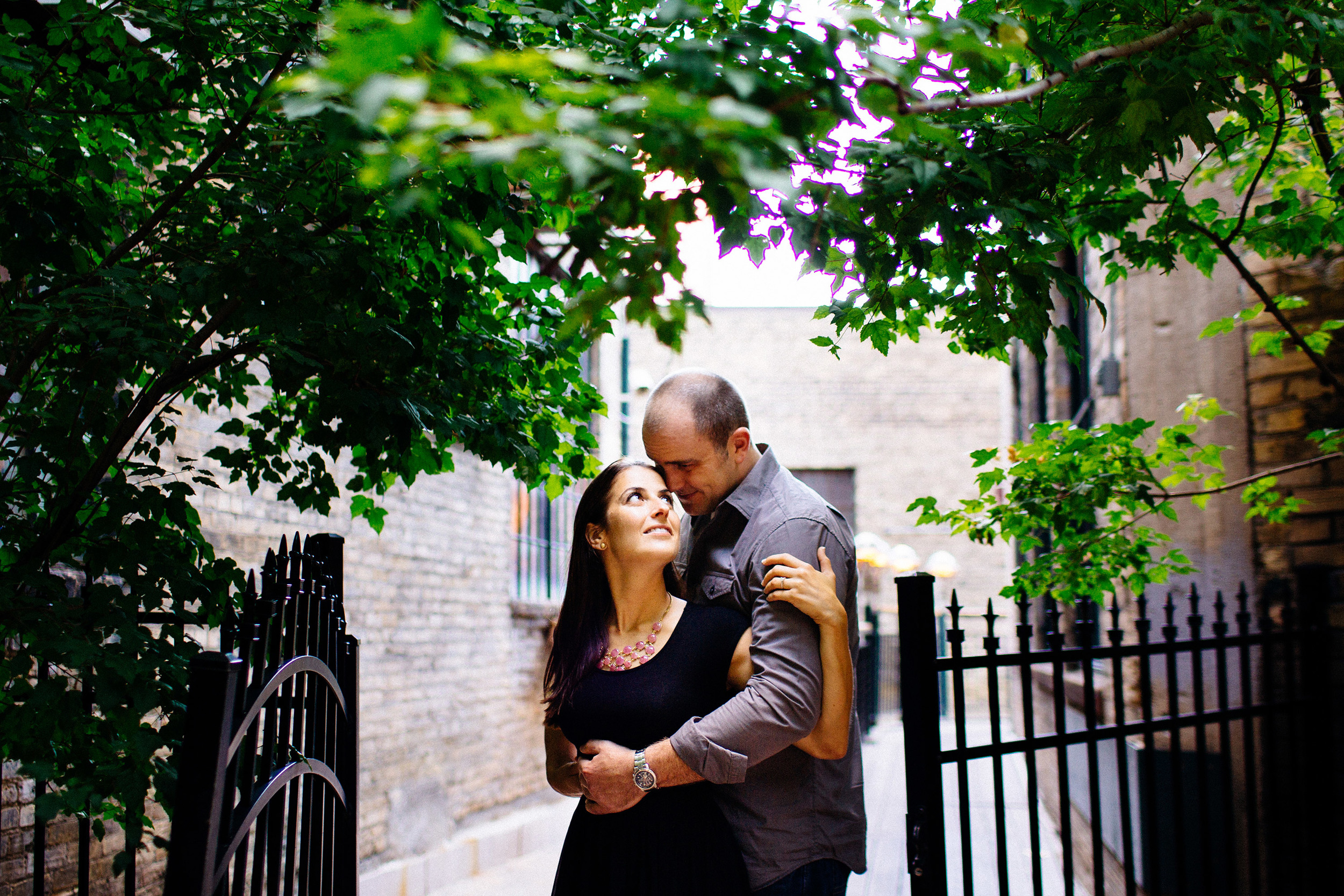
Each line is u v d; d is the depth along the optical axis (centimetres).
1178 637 419
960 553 1767
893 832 679
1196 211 271
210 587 234
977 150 200
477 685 743
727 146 108
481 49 159
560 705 220
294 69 209
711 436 222
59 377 233
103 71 234
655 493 221
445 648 691
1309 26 196
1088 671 296
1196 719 305
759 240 183
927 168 167
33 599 205
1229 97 204
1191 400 313
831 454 1834
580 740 216
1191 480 312
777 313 1869
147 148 253
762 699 196
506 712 798
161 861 370
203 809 146
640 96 125
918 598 240
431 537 677
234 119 228
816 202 170
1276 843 324
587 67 101
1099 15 198
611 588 221
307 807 213
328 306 215
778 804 214
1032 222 191
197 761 148
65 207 206
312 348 225
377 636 600
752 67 152
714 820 211
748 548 221
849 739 223
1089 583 327
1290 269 358
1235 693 375
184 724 201
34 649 192
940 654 1603
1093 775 271
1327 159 254
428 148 110
